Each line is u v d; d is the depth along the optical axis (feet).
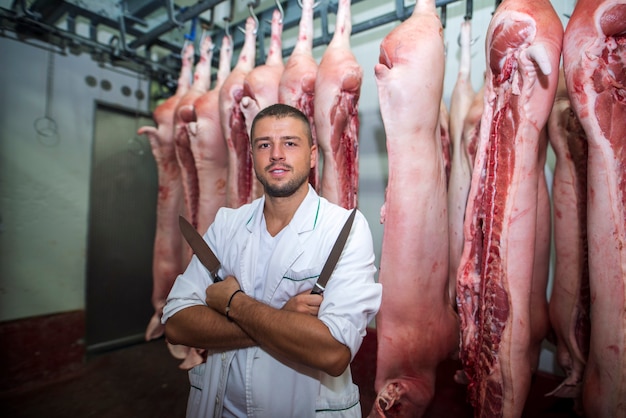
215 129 7.96
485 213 4.65
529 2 4.41
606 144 3.93
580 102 4.03
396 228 5.24
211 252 4.27
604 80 3.94
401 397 5.41
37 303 10.02
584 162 5.51
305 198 4.19
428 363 5.54
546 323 6.32
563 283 5.83
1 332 9.29
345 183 6.14
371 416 5.33
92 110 11.09
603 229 3.96
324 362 3.32
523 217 4.43
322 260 3.90
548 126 5.86
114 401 8.92
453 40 8.48
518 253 4.44
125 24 9.78
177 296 4.13
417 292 5.31
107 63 11.37
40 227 10.08
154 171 12.85
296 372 3.82
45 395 9.17
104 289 11.55
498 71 4.58
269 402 3.75
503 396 4.53
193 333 3.89
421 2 5.49
